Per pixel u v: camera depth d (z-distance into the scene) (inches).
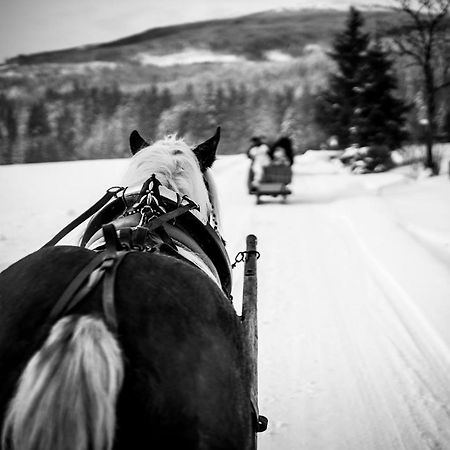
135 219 107.3
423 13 804.6
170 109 4101.9
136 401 65.4
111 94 4448.8
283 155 637.3
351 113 1238.3
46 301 73.0
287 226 473.7
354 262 348.5
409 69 1273.4
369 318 252.5
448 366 203.8
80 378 61.3
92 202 575.2
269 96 4328.3
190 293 77.5
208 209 129.8
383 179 825.5
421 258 338.3
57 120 4274.1
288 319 252.5
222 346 75.1
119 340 67.7
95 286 73.6
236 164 1165.7
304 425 168.1
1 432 64.4
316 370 203.3
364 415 173.3
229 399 72.1
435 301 265.3
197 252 108.3
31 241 378.0
